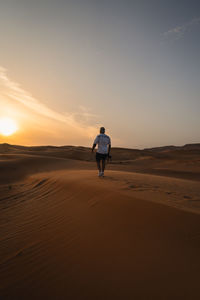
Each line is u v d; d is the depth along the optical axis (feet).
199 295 4.98
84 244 8.36
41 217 12.67
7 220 12.84
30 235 10.09
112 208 11.26
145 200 11.13
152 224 8.79
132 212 10.20
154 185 16.72
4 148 142.72
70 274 6.54
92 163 55.01
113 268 6.52
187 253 6.69
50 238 9.45
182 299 4.94
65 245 8.54
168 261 6.46
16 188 24.02
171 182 19.56
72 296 5.54
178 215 8.94
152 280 5.74
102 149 21.48
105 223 9.87
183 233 7.76
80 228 9.93
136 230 8.62
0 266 7.39
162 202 10.72
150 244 7.51
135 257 6.91
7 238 9.95
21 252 8.40
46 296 5.63
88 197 14.24
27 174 37.78
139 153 158.61
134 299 5.16
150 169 45.09
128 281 5.85
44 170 41.57
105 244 8.07
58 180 22.13
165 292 5.24
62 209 13.44
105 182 17.62
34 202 16.63
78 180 19.61
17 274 6.83
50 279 6.41
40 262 7.48
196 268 5.95
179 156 139.44
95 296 5.44
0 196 20.67
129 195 12.41
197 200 11.64
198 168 53.98
